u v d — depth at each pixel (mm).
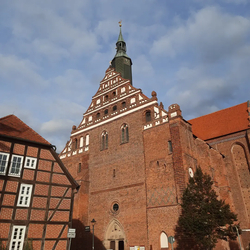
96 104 43031
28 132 24812
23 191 21688
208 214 21359
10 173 21516
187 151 28859
